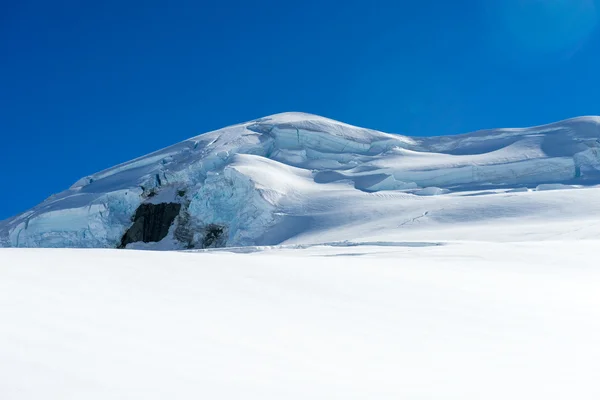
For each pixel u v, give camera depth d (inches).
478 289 372.8
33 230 2913.4
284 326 228.5
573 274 531.8
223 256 443.2
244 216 2492.6
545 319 283.3
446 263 590.2
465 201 2055.9
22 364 136.4
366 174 3006.9
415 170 2972.4
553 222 1593.3
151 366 152.2
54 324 183.9
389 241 1272.1
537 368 186.1
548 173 2896.2
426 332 239.5
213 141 3646.7
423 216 1953.7
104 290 258.1
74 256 361.4
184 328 205.5
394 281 376.5
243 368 162.6
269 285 319.9
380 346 209.5
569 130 3430.1
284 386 148.9
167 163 3403.1
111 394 125.0
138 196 3016.7
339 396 144.3
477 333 243.3
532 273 526.3
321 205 2442.2
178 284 295.7
